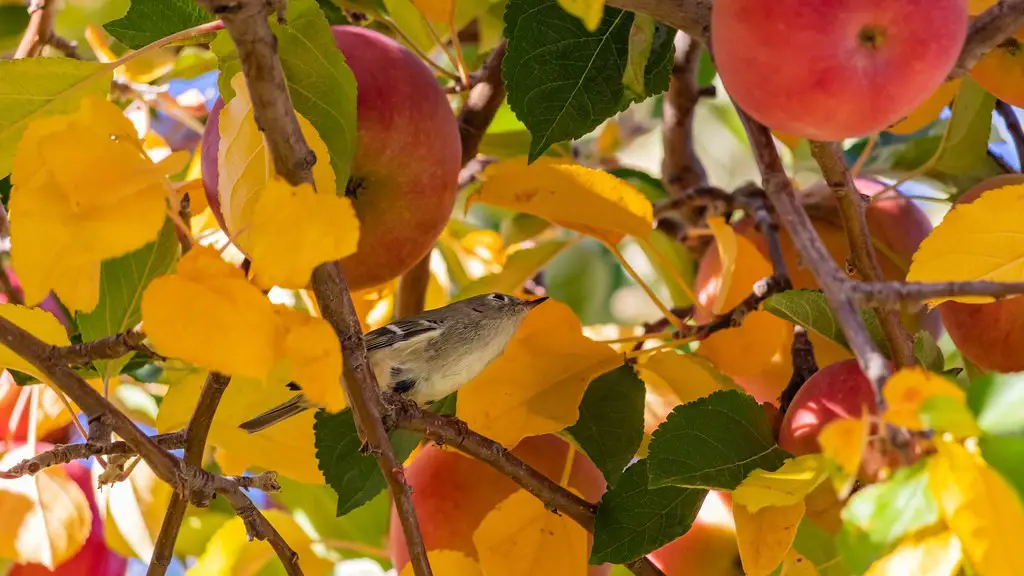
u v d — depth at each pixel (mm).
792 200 3633
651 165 10156
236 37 2939
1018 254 3678
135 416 6281
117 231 2953
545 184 5215
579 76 4785
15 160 3035
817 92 3305
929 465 2473
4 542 5219
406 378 5641
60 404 5695
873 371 2748
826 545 4758
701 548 5699
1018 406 2674
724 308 5719
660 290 9219
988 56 4664
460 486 5195
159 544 4344
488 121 6262
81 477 6031
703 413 4629
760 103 3424
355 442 5152
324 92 4168
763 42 3309
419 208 5027
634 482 4707
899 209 6289
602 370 5078
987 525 2352
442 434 4602
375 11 6426
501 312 5773
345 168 4207
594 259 9328
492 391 4961
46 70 4254
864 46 3266
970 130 5617
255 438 5340
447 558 4684
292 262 2779
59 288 2980
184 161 3068
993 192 3629
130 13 5285
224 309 2732
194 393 5301
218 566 5281
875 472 3137
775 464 4598
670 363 5219
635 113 10266
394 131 4848
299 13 4051
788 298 4961
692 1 4031
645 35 4477
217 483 4168
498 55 6238
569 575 4613
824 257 3186
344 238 2791
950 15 3322
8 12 7730
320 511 6602
